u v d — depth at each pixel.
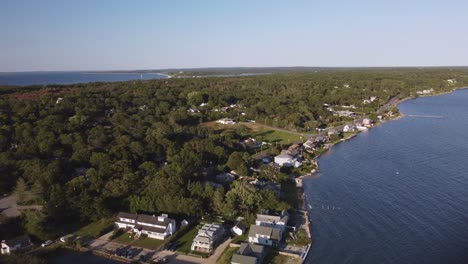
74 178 121.69
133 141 160.00
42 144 149.75
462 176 139.88
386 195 124.19
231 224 104.12
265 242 92.69
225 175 136.38
